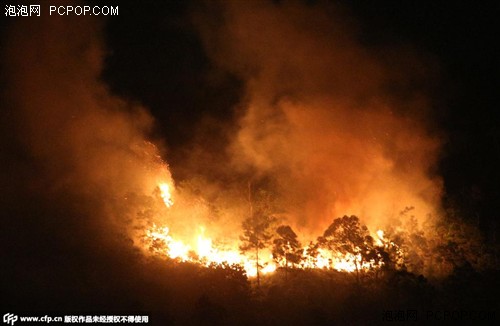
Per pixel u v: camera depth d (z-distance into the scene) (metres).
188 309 16.33
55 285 16.33
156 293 16.92
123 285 17.14
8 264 16.84
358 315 17.14
